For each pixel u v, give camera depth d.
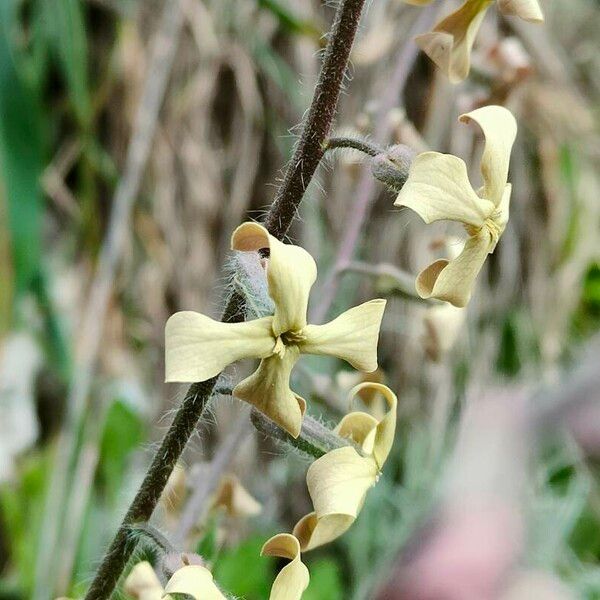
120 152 0.59
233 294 0.25
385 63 0.55
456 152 0.57
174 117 0.59
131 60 0.58
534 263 0.66
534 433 0.23
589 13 0.68
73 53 0.53
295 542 0.25
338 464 0.25
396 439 0.60
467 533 0.21
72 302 0.58
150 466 0.26
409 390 0.60
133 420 0.46
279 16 0.46
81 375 0.48
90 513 0.45
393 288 0.35
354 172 0.37
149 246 0.59
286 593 0.24
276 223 0.25
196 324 0.23
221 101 0.60
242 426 0.32
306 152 0.25
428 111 0.57
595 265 0.70
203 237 0.60
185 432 0.26
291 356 0.24
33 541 0.45
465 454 0.22
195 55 0.59
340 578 0.51
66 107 0.59
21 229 0.47
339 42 0.25
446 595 0.21
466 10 0.26
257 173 0.61
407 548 0.21
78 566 0.42
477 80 0.36
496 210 0.25
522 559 0.21
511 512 0.21
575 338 0.69
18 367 0.57
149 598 0.27
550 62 0.61
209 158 0.60
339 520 0.26
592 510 0.54
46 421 0.59
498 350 0.63
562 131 0.64
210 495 0.32
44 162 0.57
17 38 0.54
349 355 0.24
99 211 0.60
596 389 0.23
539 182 0.64
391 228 0.59
